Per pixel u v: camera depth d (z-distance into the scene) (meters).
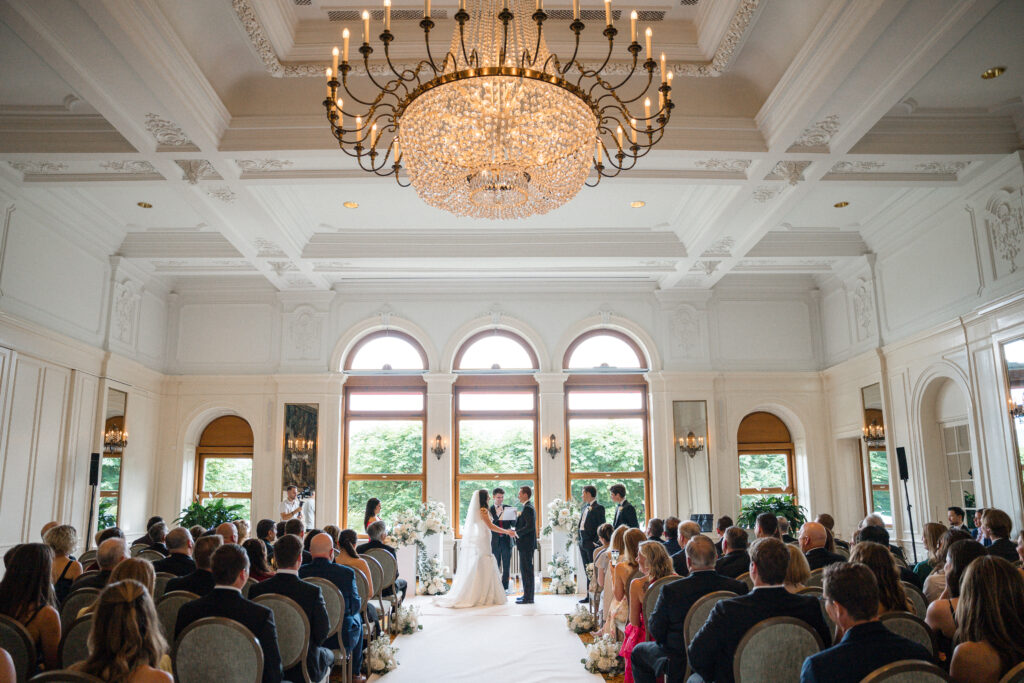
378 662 6.03
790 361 12.51
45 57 5.65
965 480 9.09
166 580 4.99
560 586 10.50
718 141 7.24
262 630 3.52
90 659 2.46
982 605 2.59
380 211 9.81
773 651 3.17
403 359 12.61
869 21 5.27
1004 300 7.68
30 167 7.84
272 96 7.03
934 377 9.29
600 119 4.91
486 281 12.52
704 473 12.03
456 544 11.99
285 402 12.11
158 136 6.99
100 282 10.25
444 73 4.71
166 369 12.27
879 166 7.99
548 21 6.26
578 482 12.30
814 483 12.12
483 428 12.48
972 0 5.14
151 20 5.36
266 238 9.91
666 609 4.11
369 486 12.27
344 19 6.31
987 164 7.88
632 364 12.66
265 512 11.83
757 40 6.34
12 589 3.52
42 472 8.84
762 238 10.79
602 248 10.66
